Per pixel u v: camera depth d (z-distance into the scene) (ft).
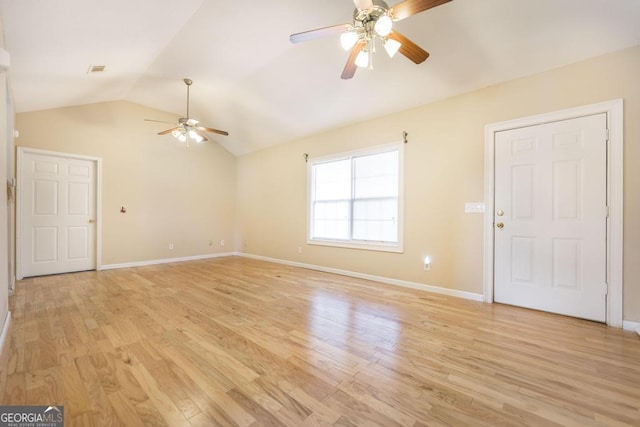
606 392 5.14
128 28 8.78
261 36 10.21
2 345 6.75
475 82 10.41
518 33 8.38
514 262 9.99
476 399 4.93
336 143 15.60
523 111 9.71
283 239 18.71
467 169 10.93
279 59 11.70
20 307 9.63
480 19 8.23
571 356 6.44
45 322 8.28
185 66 12.44
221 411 4.60
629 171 8.02
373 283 13.23
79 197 15.42
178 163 19.36
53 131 14.44
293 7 8.73
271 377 5.58
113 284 12.81
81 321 8.38
